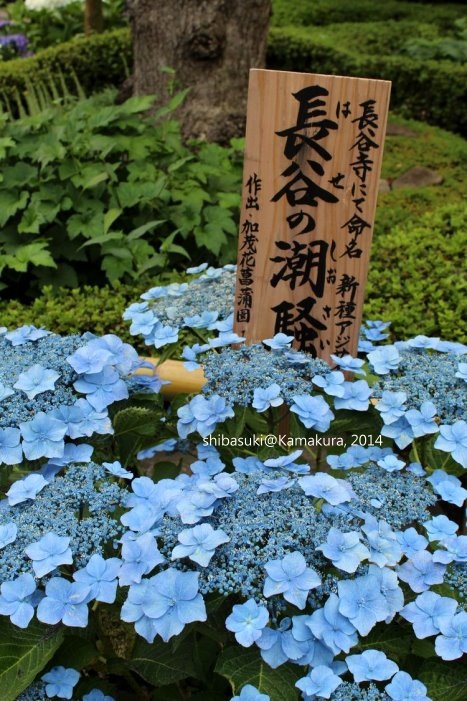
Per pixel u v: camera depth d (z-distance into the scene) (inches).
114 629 68.9
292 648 51.3
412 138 233.5
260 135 70.9
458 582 55.9
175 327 79.9
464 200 186.9
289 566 51.8
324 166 71.1
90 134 145.0
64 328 115.8
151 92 189.8
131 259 128.6
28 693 54.4
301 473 61.5
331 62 286.5
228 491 56.6
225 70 185.3
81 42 273.4
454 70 262.7
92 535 56.1
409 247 131.4
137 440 74.7
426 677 54.5
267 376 67.0
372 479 63.7
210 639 61.8
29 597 53.7
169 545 55.0
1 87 254.8
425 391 68.8
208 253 141.1
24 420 63.6
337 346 77.6
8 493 59.0
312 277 75.2
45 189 134.3
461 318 111.7
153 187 134.6
